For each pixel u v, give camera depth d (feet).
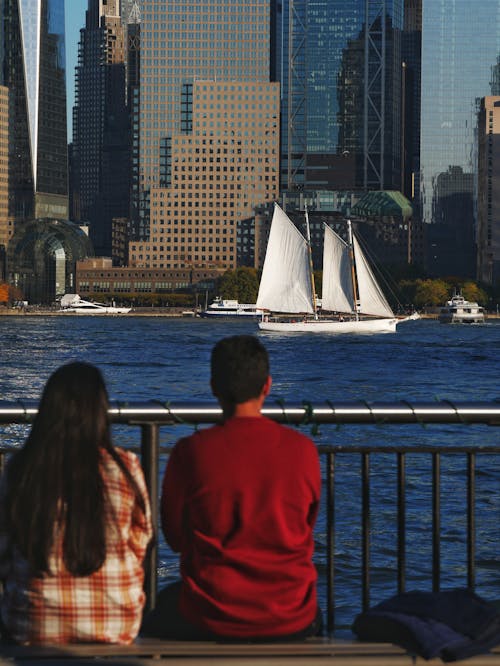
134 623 42.45
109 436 41.93
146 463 49.70
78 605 41.22
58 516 40.24
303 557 43.65
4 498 40.86
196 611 43.47
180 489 43.68
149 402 49.80
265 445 43.27
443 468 223.92
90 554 40.47
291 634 43.55
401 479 53.36
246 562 42.70
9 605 42.06
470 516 54.19
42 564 40.50
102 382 41.91
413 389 504.43
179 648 43.19
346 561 144.97
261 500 42.78
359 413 50.44
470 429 302.66
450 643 43.19
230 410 44.70
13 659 41.45
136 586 42.45
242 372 43.98
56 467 40.32
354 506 181.57
